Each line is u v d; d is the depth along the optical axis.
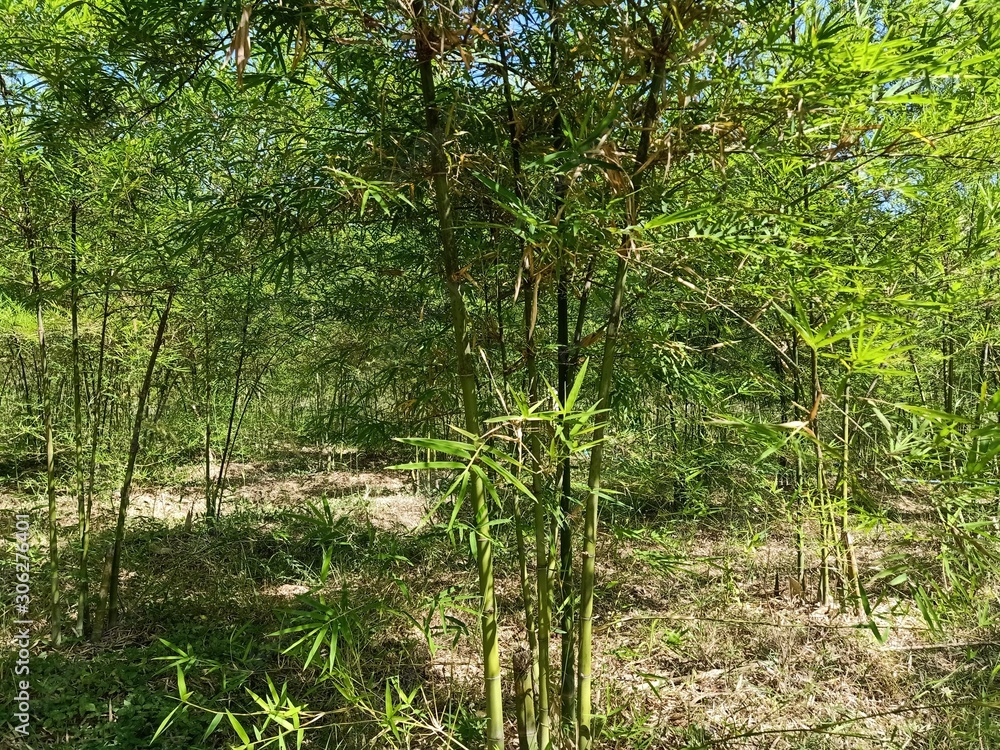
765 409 3.96
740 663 3.08
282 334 4.84
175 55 1.86
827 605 3.66
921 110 2.39
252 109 2.21
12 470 6.47
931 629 1.51
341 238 2.70
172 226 3.06
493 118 1.91
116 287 3.59
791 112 1.47
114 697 2.97
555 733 2.10
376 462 8.33
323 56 1.86
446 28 1.52
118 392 4.83
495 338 2.09
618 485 3.04
